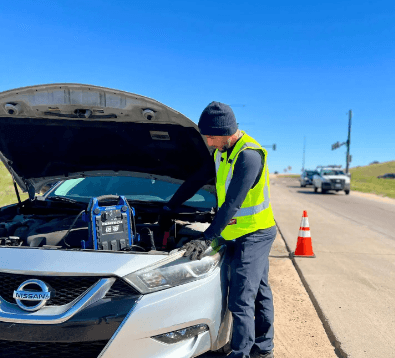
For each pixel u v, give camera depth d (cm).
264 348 281
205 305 236
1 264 225
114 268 222
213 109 239
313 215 1288
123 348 213
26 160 343
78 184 410
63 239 284
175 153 330
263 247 265
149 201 371
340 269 581
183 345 230
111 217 262
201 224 341
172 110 270
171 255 235
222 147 254
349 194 2614
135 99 269
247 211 260
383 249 747
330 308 419
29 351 220
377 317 398
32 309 214
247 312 253
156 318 219
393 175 7256
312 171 3616
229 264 268
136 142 324
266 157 252
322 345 342
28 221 336
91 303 215
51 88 266
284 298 456
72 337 211
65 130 316
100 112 283
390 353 323
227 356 257
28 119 296
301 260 631
